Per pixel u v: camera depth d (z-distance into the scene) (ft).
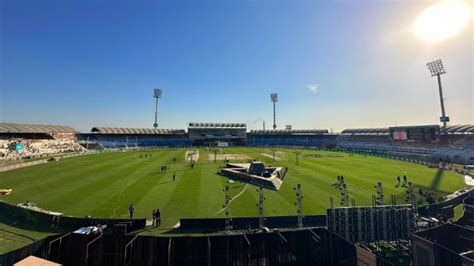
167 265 50.14
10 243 61.62
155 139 436.35
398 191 111.96
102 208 88.48
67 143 317.01
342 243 51.19
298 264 53.93
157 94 468.34
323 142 436.35
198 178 140.36
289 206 90.68
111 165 187.83
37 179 136.26
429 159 234.99
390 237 63.52
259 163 143.43
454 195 101.19
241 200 98.32
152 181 131.85
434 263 45.96
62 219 73.26
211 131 474.08
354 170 168.55
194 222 72.84
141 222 71.97
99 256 51.11
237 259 52.29
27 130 302.25
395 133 275.80
